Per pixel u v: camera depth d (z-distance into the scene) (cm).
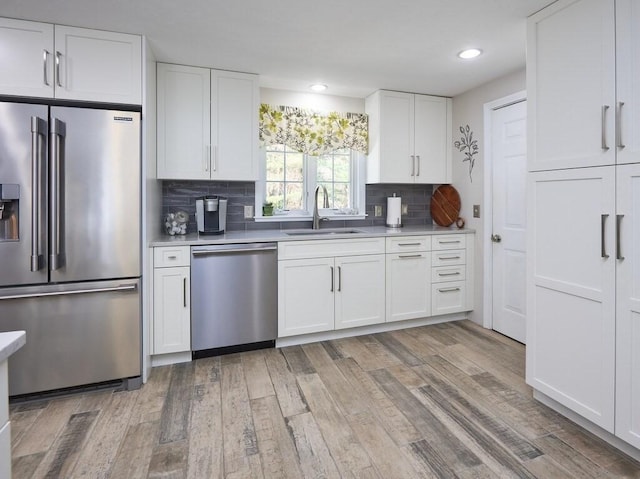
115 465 160
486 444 173
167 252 252
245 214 334
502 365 258
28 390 211
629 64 157
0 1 189
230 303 270
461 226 357
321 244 294
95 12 202
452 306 343
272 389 225
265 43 244
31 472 155
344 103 363
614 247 165
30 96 209
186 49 252
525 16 209
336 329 302
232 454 167
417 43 245
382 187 383
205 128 286
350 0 193
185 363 262
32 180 202
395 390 223
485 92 327
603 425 172
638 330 158
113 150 220
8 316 206
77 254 216
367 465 160
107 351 224
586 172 176
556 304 195
